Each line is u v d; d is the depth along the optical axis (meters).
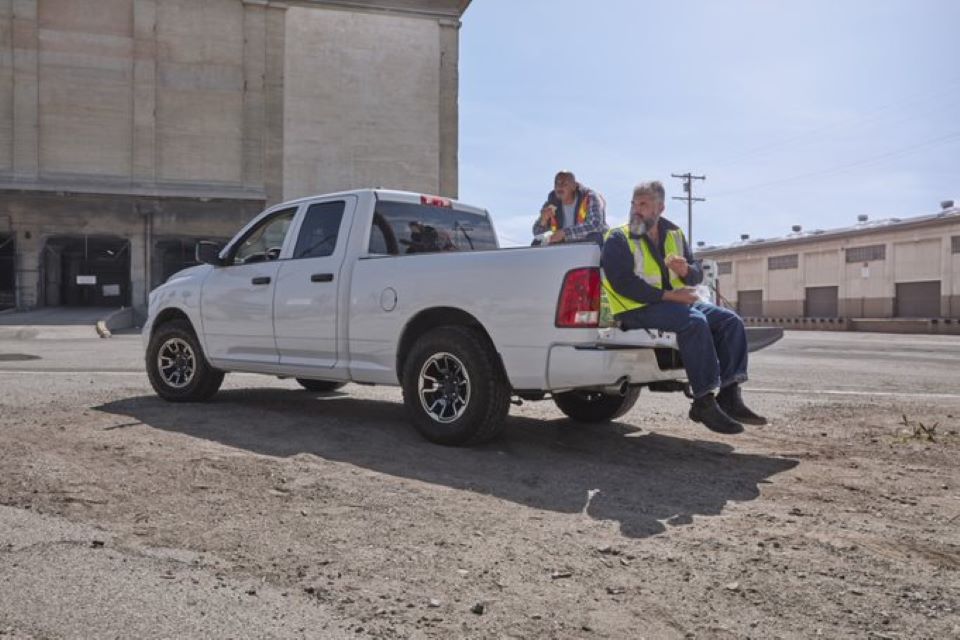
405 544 3.46
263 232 7.21
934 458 5.39
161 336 7.57
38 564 3.12
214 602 2.79
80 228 35.88
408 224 6.65
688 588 2.99
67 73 35.78
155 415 6.65
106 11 36.25
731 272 61.59
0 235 35.47
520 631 2.61
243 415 6.70
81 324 27.67
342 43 39.06
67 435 5.69
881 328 43.19
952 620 2.73
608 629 2.63
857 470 5.01
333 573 3.10
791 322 51.09
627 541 3.55
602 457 5.34
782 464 5.18
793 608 2.82
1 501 3.98
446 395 5.60
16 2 35.12
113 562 3.16
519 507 4.09
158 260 37.28
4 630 2.53
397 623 2.65
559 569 3.18
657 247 5.36
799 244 54.41
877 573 3.17
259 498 4.14
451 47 40.59
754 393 9.24
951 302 43.56
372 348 6.04
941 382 10.81
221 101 37.56
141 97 36.50
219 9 37.53
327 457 5.14
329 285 6.32
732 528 3.76
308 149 38.56
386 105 39.59
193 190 37.03
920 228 45.41
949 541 3.58
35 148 35.22
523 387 5.18
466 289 5.45
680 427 6.59
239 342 7.02
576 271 5.02
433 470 4.85
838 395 9.05
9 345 18.38
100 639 2.49
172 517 3.79
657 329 5.23
